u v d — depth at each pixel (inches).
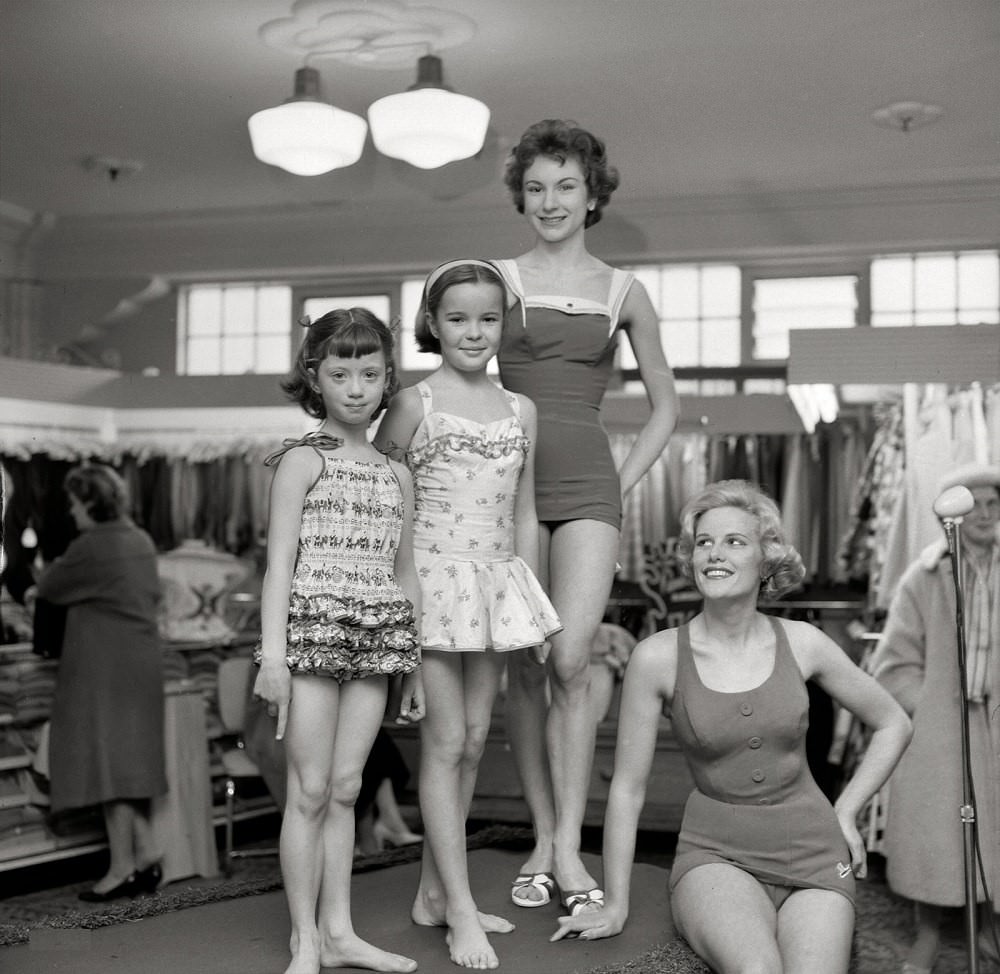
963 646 127.5
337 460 105.6
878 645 149.6
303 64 154.3
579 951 109.4
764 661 111.4
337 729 105.9
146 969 108.3
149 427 208.5
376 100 160.2
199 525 220.5
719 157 166.1
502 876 134.5
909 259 165.0
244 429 218.7
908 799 140.9
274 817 204.4
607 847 114.7
